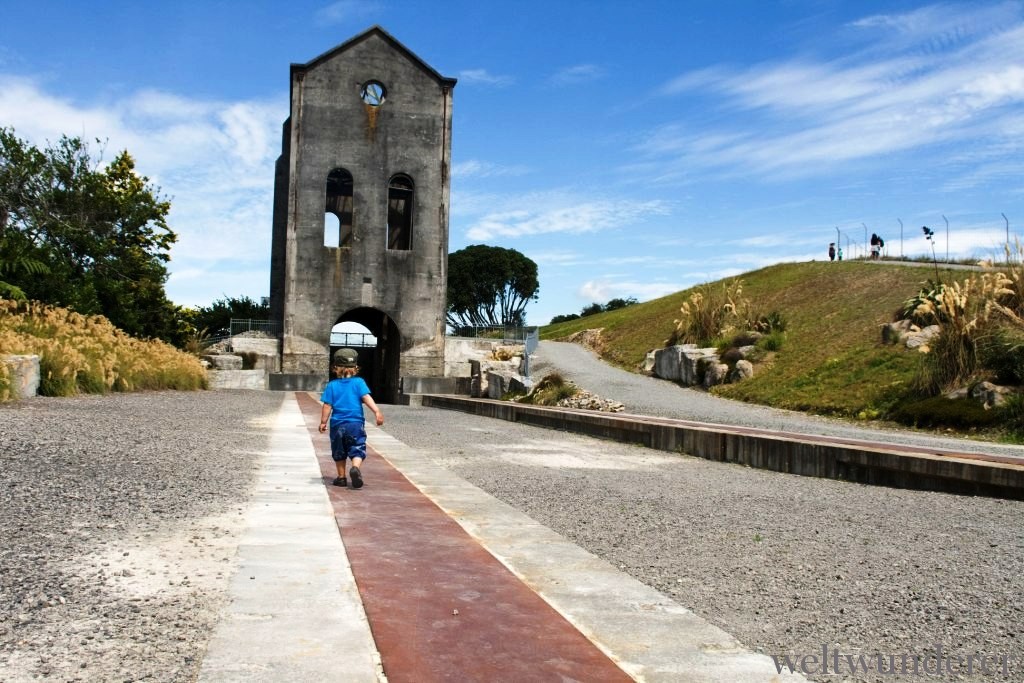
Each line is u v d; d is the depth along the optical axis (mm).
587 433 21812
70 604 4648
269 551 6082
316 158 48750
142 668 3779
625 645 4406
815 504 10633
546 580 5684
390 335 53188
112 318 39656
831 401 28031
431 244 49750
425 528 7242
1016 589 6359
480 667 3918
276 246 53094
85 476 8742
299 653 3982
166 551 5961
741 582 6309
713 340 41625
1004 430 20453
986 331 23672
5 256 32844
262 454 12602
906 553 7590
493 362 45250
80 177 39531
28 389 18562
